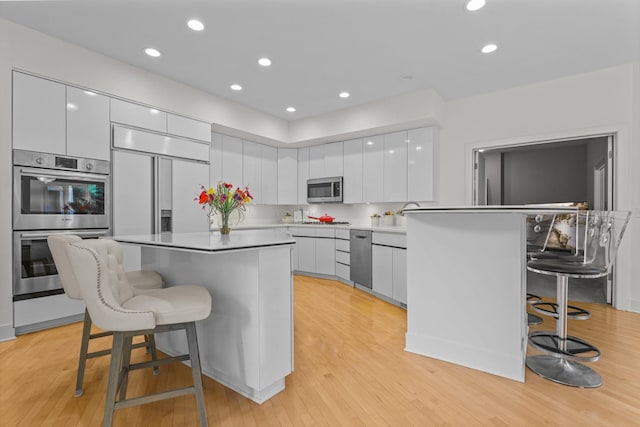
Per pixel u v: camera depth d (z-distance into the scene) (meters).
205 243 1.54
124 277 1.57
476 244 1.96
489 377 1.86
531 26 2.49
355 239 4.08
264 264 1.61
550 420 1.47
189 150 3.66
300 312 3.13
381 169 4.47
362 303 3.45
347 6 2.26
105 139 2.95
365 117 4.27
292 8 2.28
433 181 4.01
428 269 2.15
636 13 2.31
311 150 5.29
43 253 2.58
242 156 4.77
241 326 1.65
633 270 3.11
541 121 3.57
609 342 2.35
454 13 2.33
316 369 1.96
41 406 1.57
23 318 2.46
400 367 1.99
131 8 2.27
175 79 3.50
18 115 2.45
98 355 1.71
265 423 1.46
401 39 2.70
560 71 3.30
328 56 2.99
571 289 4.03
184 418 1.49
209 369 1.86
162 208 3.38
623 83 3.14
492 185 5.63
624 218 1.79
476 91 3.86
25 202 2.48
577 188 5.30
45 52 2.59
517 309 1.82
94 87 2.88
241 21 2.44
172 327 1.37
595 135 3.29
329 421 1.47
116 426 1.42
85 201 2.81
